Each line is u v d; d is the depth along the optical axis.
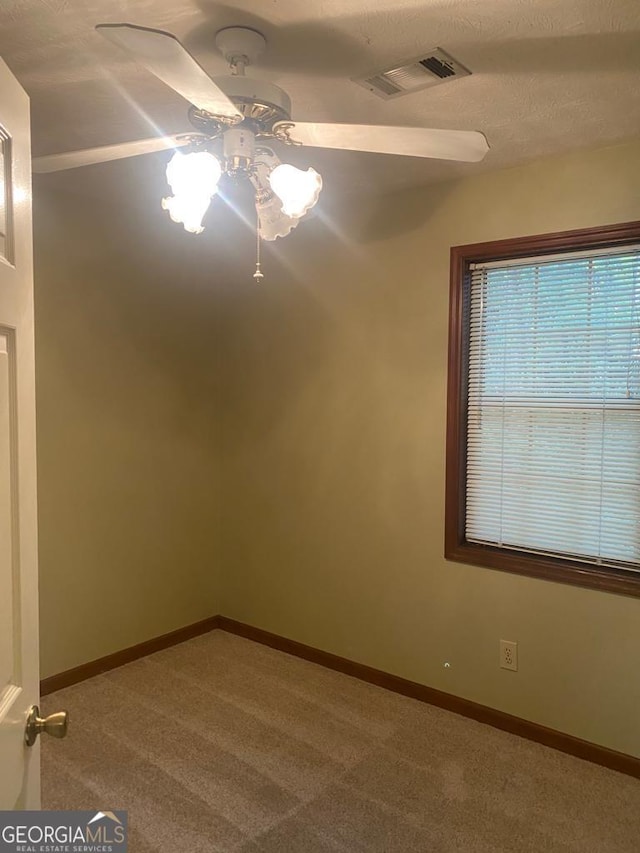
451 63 1.70
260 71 1.75
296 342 3.27
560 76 1.77
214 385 3.66
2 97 0.97
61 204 2.88
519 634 2.61
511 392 2.64
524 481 2.63
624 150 2.29
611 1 1.41
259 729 2.63
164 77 1.21
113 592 3.19
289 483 3.36
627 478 2.39
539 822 2.08
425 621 2.87
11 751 1.02
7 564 1.01
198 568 3.63
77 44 1.61
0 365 0.98
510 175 2.54
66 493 2.97
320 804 2.15
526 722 2.59
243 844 1.96
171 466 3.45
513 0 1.41
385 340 2.93
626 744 2.38
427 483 2.83
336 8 1.45
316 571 3.26
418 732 2.62
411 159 2.44
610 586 2.38
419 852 1.93
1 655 0.99
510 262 2.60
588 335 2.44
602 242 2.36
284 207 1.55
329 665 3.21
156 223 3.30
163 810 2.11
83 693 2.93
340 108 1.99
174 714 2.74
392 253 2.88
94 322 3.04
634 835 2.02
